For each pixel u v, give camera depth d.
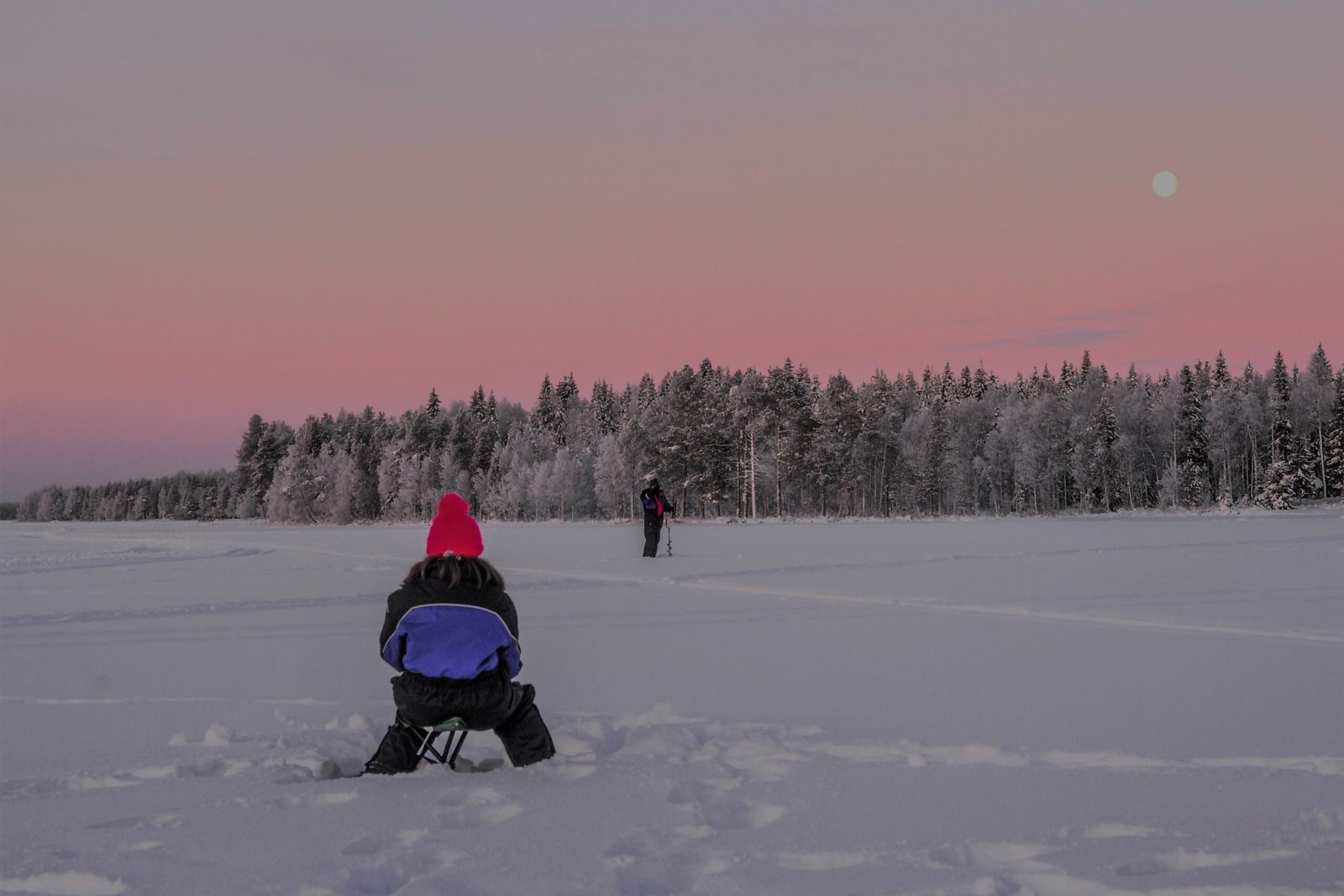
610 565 18.83
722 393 86.12
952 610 11.19
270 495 113.19
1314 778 4.15
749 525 55.00
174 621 11.04
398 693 4.29
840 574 16.12
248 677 7.39
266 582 16.30
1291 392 93.75
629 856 3.09
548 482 91.31
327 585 15.61
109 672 7.64
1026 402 114.25
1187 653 8.02
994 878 2.89
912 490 88.94
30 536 47.69
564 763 4.41
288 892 2.81
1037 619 10.37
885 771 4.25
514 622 4.49
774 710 5.80
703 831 3.38
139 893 2.79
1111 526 41.72
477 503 98.69
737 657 7.97
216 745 5.01
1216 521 46.91
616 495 86.19
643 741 4.84
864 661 7.71
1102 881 2.87
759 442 88.50
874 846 3.20
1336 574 15.59
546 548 27.08
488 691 4.28
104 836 3.33
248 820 3.51
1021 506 90.62
